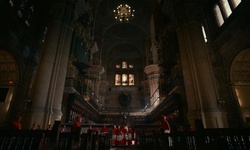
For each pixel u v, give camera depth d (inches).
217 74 508.7
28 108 389.4
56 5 504.7
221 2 513.0
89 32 824.9
